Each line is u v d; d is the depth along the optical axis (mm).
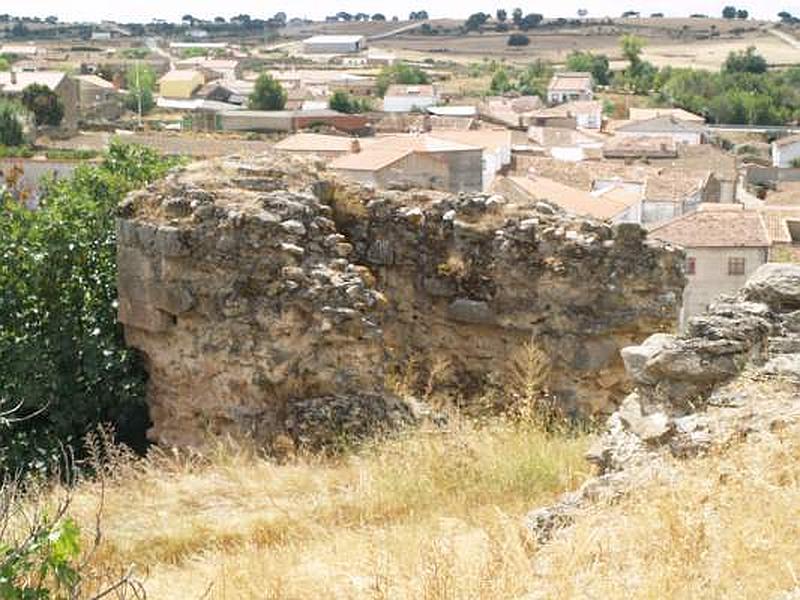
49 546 6129
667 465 7168
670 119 100375
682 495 6672
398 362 12875
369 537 8086
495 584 6492
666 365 7762
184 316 11602
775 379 7445
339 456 10391
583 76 142250
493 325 12523
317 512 8922
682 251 12266
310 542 8344
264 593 7254
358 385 11094
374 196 13289
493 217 12773
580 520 7094
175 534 8602
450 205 12945
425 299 12984
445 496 9016
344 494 9234
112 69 157250
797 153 88938
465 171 58656
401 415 10930
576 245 12164
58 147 70625
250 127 96000
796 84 143500
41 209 14203
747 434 7098
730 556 5930
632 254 12102
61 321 12750
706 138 100875
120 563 8203
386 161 53031
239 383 11297
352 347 11070
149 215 11945
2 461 11414
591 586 6098
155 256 11672
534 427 10617
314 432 10727
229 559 8039
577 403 12133
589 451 8195
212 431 11516
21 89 91375
